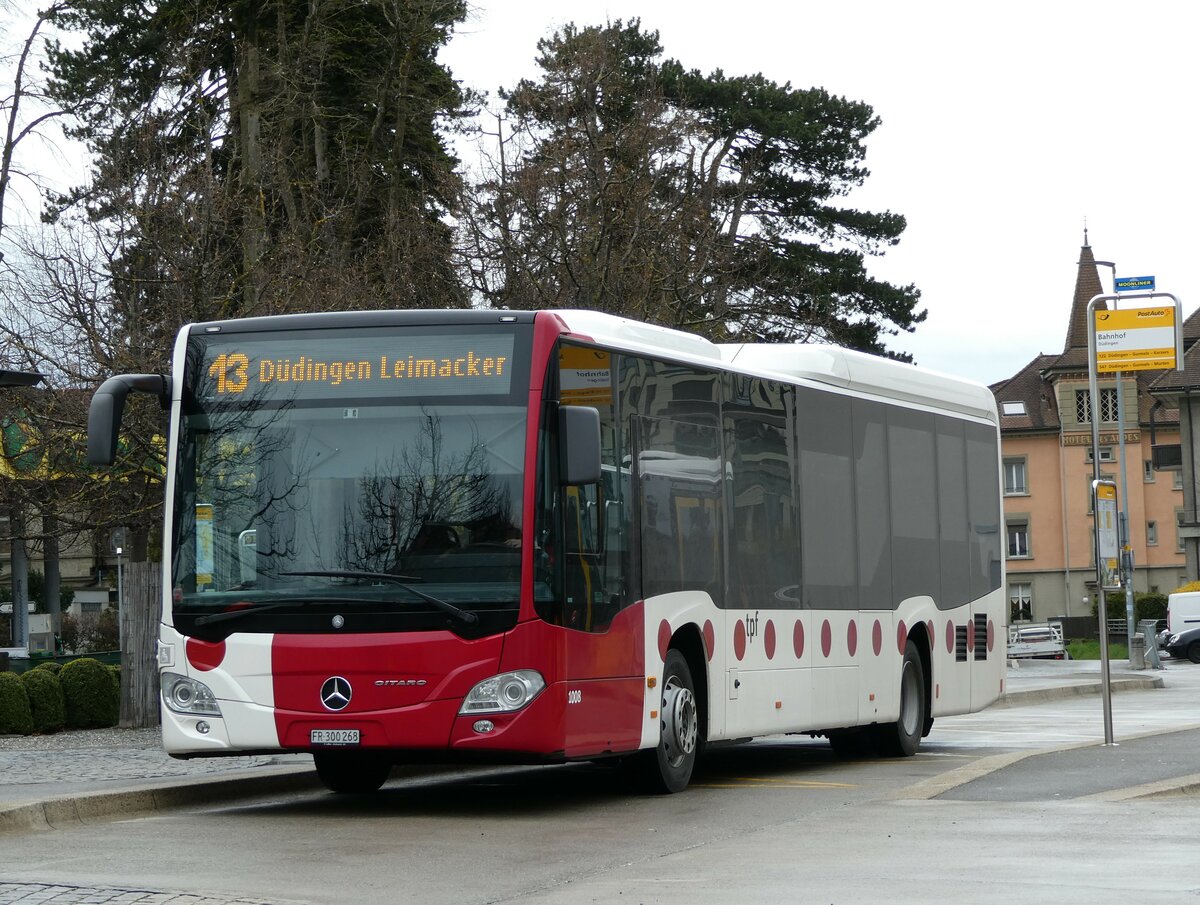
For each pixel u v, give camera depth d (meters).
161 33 37.31
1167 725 23.97
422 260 32.62
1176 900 8.23
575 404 13.05
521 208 32.06
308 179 35.31
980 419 20.69
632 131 33.34
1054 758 15.69
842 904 8.40
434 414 12.78
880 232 52.59
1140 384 95.19
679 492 14.38
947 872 9.38
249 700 12.62
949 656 19.55
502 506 12.54
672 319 32.94
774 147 51.50
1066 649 62.81
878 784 15.48
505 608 12.38
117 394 12.85
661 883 9.29
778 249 50.78
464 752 12.34
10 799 12.81
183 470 13.09
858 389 17.83
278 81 36.28
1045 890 8.64
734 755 19.53
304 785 15.49
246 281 27.45
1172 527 93.62
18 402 25.86
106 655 37.25
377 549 12.59
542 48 39.81
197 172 26.41
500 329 12.88
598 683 13.02
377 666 12.39
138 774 16.23
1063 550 94.94
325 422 12.91
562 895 8.91
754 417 15.73
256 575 12.74
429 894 9.07
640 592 13.70
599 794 14.49
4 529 30.89
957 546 19.86
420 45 40.03
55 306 25.89
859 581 17.50
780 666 15.88
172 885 9.30
